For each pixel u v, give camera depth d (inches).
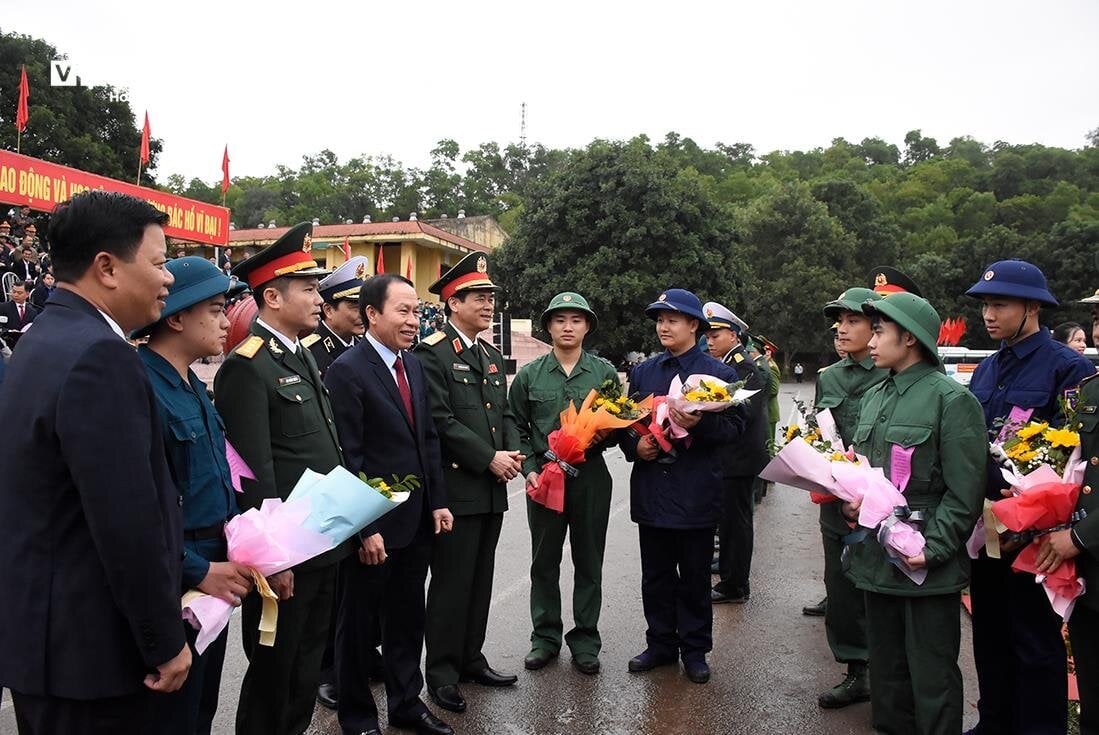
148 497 71.4
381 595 137.1
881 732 122.2
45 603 70.0
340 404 134.0
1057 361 138.0
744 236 1121.4
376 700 149.9
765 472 130.6
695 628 161.0
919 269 1662.2
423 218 1964.8
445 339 159.3
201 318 95.7
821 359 1711.4
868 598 122.0
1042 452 113.0
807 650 176.7
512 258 1054.4
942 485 115.7
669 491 158.7
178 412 92.0
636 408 160.6
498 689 154.2
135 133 1007.0
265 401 111.3
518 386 177.2
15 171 527.8
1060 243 1562.5
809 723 140.6
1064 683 127.4
